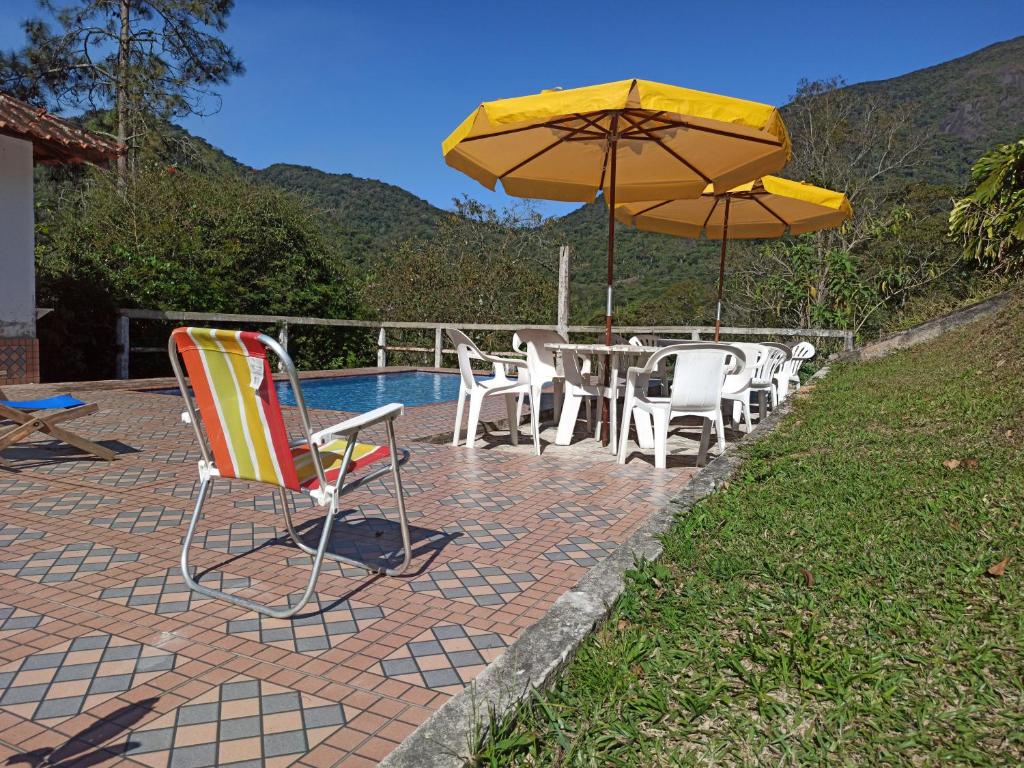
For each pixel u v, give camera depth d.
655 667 1.72
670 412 4.48
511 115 4.20
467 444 5.17
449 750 1.38
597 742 1.44
